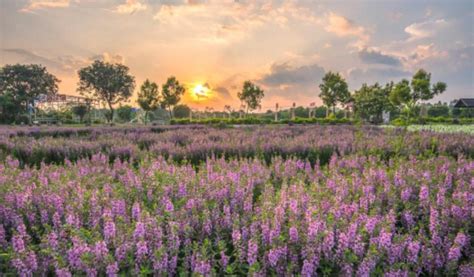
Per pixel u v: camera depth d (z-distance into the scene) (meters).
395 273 2.73
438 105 60.06
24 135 17.03
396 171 5.06
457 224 3.58
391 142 9.45
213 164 6.57
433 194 4.32
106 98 62.09
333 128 21.30
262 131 17.16
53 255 2.64
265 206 3.55
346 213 3.53
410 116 16.72
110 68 60.62
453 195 4.08
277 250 2.77
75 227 3.20
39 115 56.25
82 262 2.60
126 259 2.76
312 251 2.80
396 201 4.23
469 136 12.33
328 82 51.44
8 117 51.25
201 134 15.06
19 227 3.10
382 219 3.43
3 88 58.53
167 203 3.58
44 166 6.12
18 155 9.48
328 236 2.92
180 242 3.11
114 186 4.41
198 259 2.68
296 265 2.80
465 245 3.30
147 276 2.81
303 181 5.19
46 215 3.56
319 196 4.07
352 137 11.68
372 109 45.69
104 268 2.61
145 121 55.22
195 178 4.73
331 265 2.89
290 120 42.25
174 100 54.59
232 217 3.46
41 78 62.22
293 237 2.96
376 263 2.90
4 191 4.00
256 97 57.59
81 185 4.41
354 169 5.84
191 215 3.50
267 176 5.43
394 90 30.30
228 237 3.31
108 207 3.53
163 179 4.57
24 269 2.59
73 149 9.48
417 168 5.61
